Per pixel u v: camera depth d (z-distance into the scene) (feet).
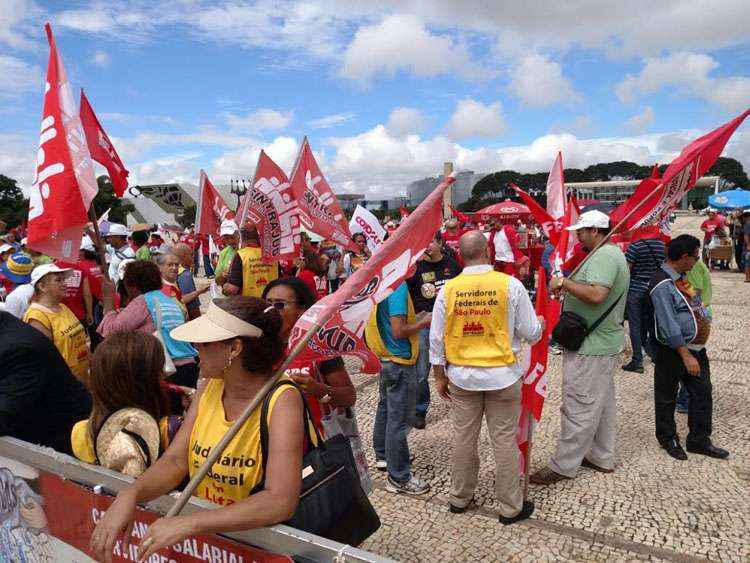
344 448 5.85
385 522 11.04
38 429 8.46
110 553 5.00
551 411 17.10
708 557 9.61
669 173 11.62
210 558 5.33
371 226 19.12
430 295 16.58
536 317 10.77
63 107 10.04
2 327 8.12
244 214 14.20
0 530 7.90
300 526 5.31
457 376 10.71
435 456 14.15
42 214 9.89
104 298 12.30
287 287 8.42
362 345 7.52
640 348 20.98
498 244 32.65
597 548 9.96
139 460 6.39
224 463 5.38
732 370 20.63
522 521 10.93
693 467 13.12
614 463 13.43
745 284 43.14
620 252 12.25
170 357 13.01
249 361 5.52
